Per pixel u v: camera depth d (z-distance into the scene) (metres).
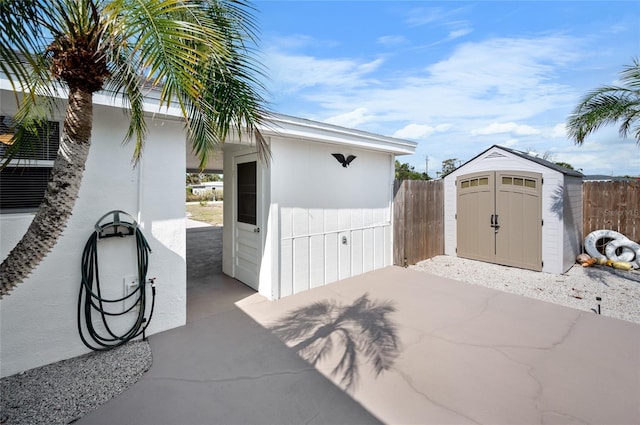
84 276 2.90
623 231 6.56
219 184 43.41
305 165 5.01
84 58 1.79
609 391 2.40
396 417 2.15
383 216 6.58
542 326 3.61
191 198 38.84
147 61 1.60
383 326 3.63
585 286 5.24
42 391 2.42
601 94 5.61
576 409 2.21
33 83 2.15
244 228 5.29
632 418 2.11
